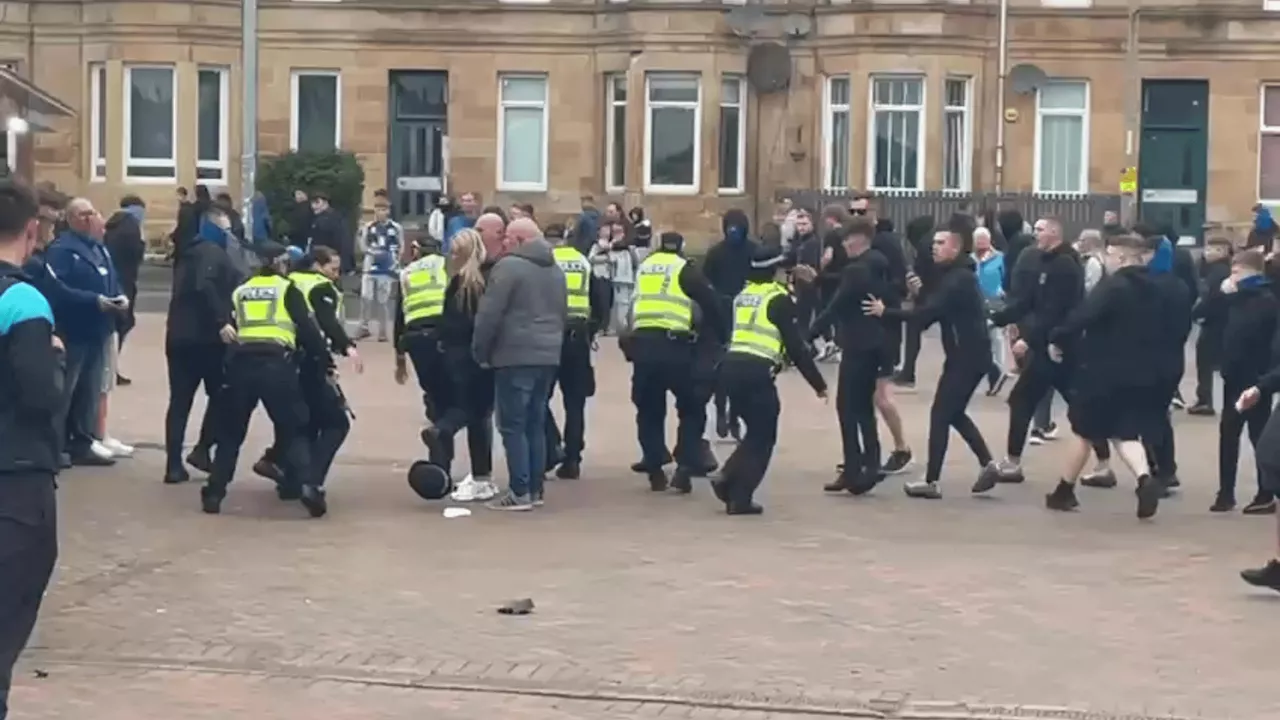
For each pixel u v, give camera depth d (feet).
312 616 32.24
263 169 109.70
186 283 45.03
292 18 116.88
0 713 22.00
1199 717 26.55
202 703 26.96
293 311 41.06
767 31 113.91
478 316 41.81
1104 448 47.57
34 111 64.03
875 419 45.91
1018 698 27.48
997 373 66.08
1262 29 113.29
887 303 46.03
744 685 28.02
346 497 44.32
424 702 27.17
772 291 42.55
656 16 113.09
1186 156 115.24
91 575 35.27
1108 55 114.21
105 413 49.83
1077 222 107.55
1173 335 42.34
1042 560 37.63
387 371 73.00
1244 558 38.14
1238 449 43.96
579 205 116.98
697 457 45.75
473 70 117.29
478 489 44.24
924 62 111.24
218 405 42.14
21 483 21.75
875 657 29.76
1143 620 32.48
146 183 114.93
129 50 114.11
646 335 44.88
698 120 113.50
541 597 33.78
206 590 34.17
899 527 41.22
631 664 29.19
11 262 21.88
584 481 47.37
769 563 36.96
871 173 112.37
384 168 117.50
